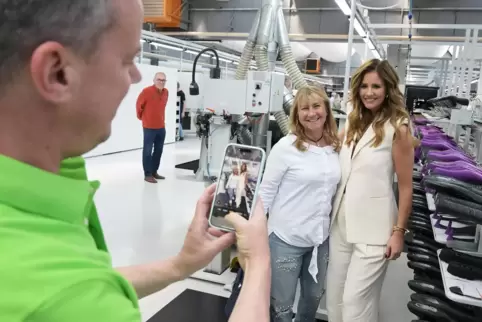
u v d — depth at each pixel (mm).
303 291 2348
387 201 2088
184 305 2873
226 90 3590
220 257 3252
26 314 336
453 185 1679
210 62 11594
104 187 5867
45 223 388
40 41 372
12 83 379
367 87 2074
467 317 1871
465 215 1654
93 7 391
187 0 9734
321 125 2146
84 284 370
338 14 9070
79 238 427
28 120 397
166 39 7770
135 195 5555
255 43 3975
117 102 446
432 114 5738
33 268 349
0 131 393
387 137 2047
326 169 2123
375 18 8422
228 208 814
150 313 2760
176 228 4367
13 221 365
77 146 437
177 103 10945
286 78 4289
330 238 2260
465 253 1837
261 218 745
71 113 411
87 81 409
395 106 2074
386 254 2080
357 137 2160
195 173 6727
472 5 8047
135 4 442
